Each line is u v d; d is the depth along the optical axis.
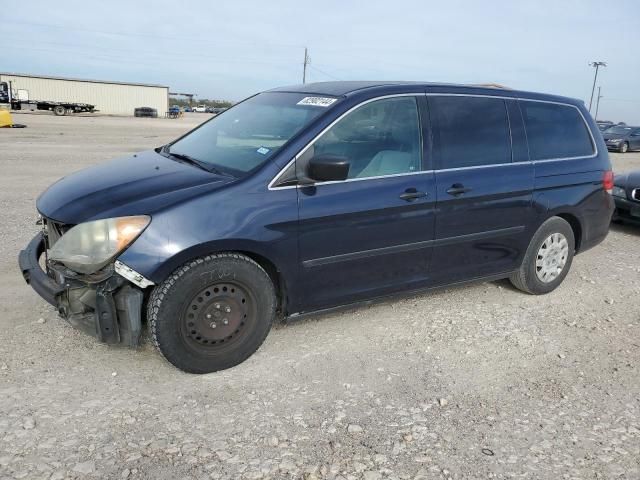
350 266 4.00
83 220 3.30
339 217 3.81
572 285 5.71
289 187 3.65
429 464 2.85
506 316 4.79
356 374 3.70
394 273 4.26
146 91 72.25
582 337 4.46
